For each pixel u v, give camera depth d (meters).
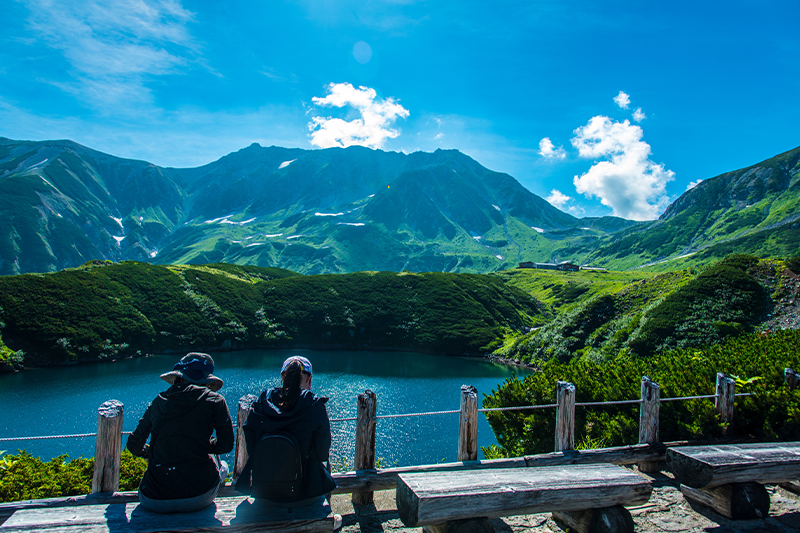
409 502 3.92
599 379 10.78
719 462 4.92
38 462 12.07
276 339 115.69
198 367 4.21
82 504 4.61
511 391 12.62
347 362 95.44
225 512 3.90
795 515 5.30
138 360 91.75
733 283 62.94
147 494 3.85
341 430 42.53
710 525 5.02
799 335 13.73
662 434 8.28
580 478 4.37
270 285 139.00
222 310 119.19
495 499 3.96
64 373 77.31
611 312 78.44
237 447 5.34
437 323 122.00
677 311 62.38
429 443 40.47
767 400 7.67
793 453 5.31
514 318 132.88
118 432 4.84
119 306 103.94
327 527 3.87
